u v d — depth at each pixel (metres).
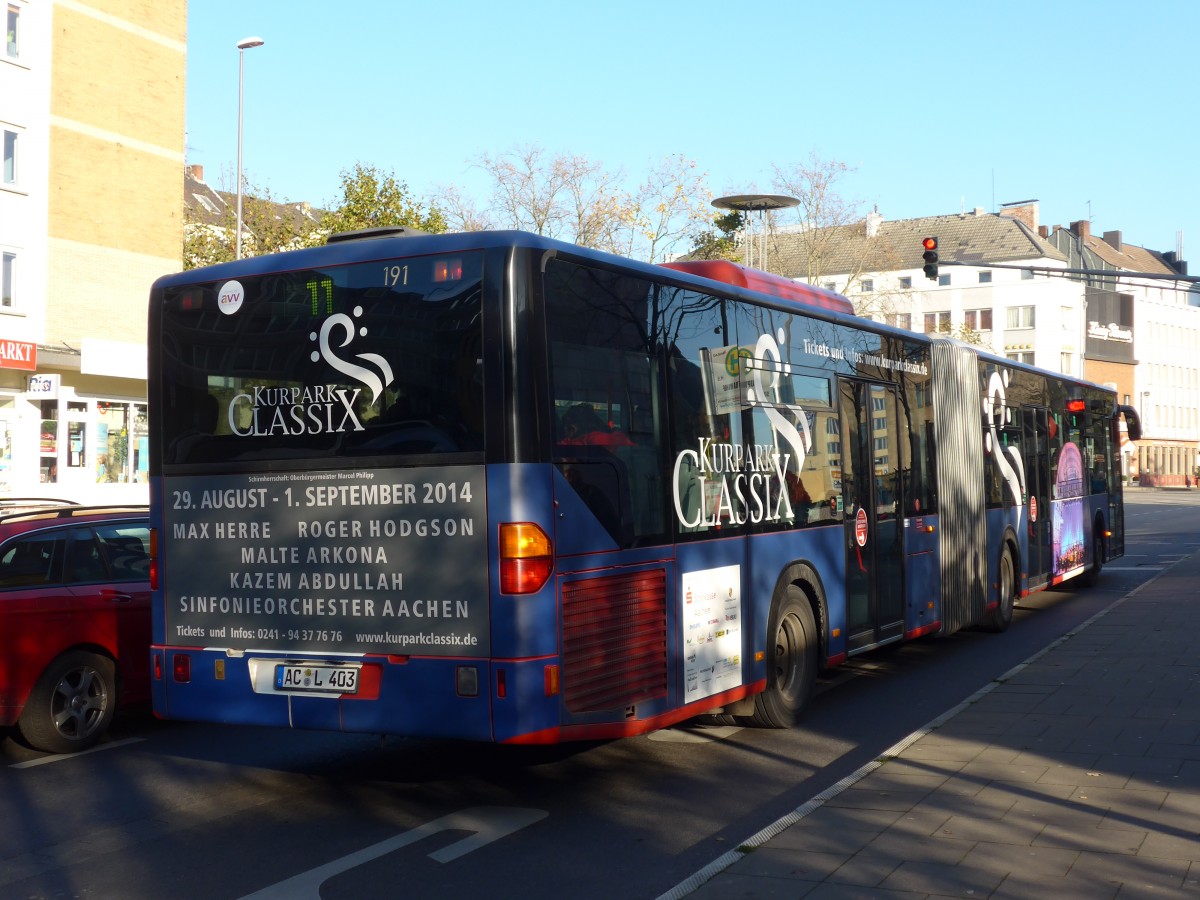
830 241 54.81
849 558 10.38
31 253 31.02
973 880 5.46
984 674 11.83
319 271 7.29
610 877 5.92
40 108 31.23
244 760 8.70
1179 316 110.50
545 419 6.73
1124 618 14.64
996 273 92.44
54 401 30.61
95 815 7.23
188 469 7.65
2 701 8.60
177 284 7.79
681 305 8.02
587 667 6.89
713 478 8.22
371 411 7.04
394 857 6.31
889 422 11.51
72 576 9.23
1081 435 19.23
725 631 8.27
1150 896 5.20
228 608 7.50
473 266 6.82
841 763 8.22
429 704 6.78
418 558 6.86
